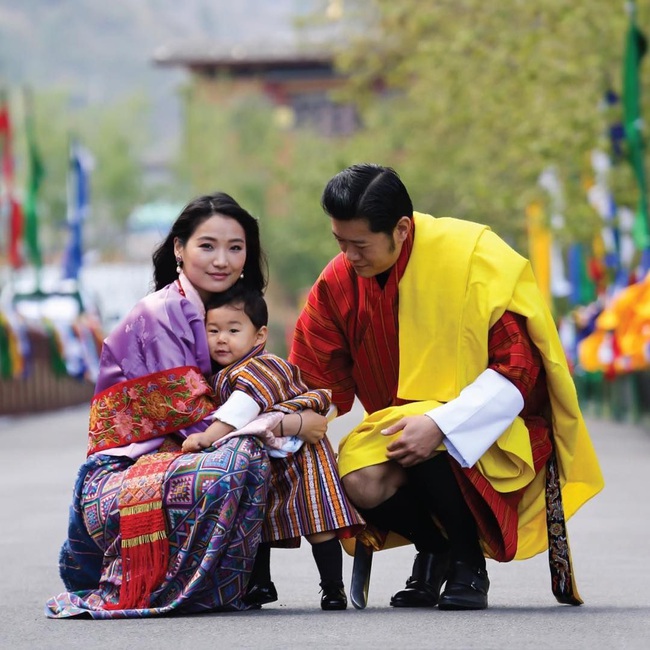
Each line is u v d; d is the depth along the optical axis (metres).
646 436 50.47
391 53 79.88
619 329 47.38
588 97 54.00
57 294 77.81
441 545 16.38
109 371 15.73
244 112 139.75
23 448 50.69
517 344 15.44
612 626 14.47
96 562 15.81
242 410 15.27
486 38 63.03
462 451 15.14
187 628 14.37
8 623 15.23
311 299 16.22
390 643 13.45
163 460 15.19
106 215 168.62
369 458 15.45
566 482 16.05
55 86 175.00
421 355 15.60
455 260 15.50
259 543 15.76
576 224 56.88
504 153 66.19
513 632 14.09
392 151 93.50
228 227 15.85
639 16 52.53
